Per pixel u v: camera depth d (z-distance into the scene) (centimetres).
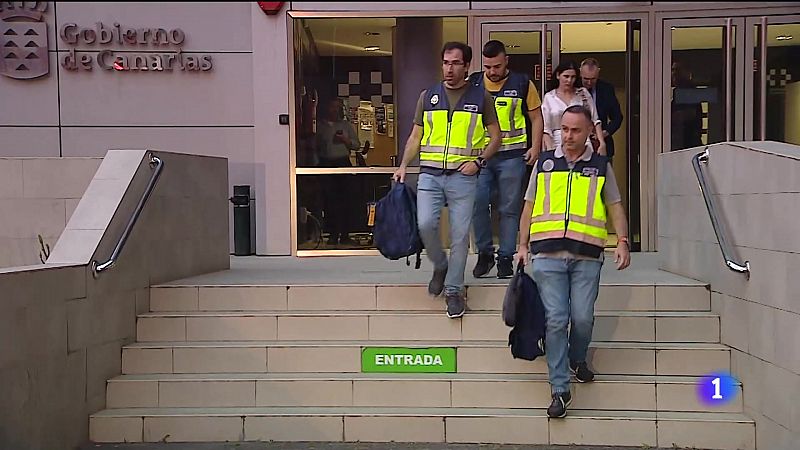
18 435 498
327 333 654
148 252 690
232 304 686
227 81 1067
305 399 607
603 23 1027
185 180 768
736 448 561
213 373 632
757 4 1002
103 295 612
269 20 1049
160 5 1060
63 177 795
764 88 1008
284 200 1057
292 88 1053
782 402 516
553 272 546
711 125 1023
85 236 617
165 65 1062
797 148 559
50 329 539
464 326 644
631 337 632
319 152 1061
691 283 662
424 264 900
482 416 576
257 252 1062
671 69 1023
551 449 563
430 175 618
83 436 579
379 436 580
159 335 662
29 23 1053
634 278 703
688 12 1014
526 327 553
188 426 586
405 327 648
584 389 591
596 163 549
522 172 707
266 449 566
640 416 574
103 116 1065
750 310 568
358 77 1058
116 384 614
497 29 1036
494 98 698
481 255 724
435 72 1052
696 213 681
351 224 1062
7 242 800
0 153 1062
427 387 602
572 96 781
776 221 525
